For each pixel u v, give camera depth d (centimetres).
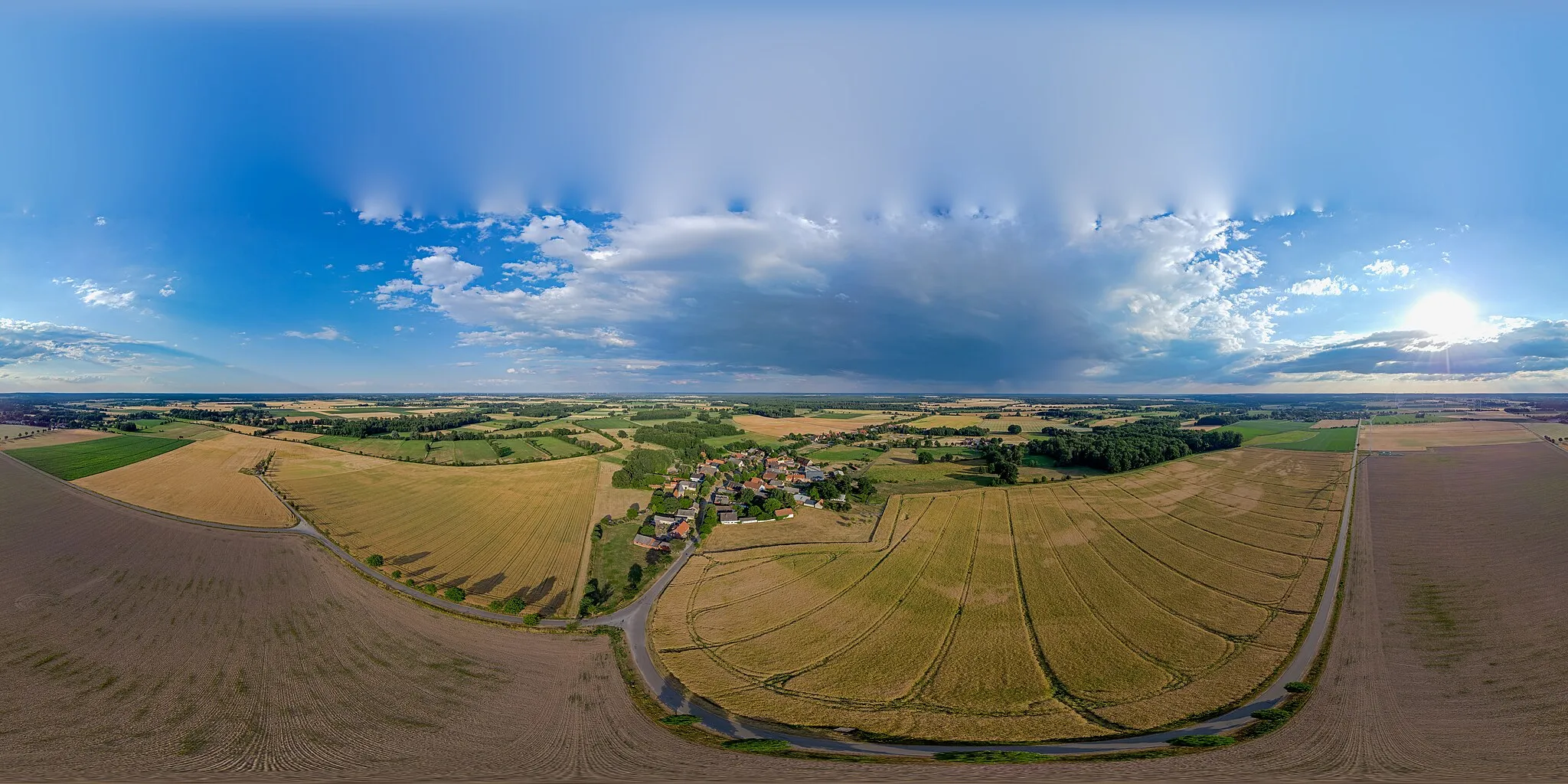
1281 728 3628
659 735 3675
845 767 3238
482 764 3378
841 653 4728
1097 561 6631
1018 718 3828
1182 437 15475
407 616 5472
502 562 6869
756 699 4116
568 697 4150
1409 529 7606
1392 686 4106
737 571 6544
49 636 5066
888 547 7275
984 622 5200
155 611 5522
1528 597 5409
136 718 3909
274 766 3388
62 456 12562
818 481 11231
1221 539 7406
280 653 4778
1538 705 3831
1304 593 5675
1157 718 3809
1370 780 3088
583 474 12156
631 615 5509
